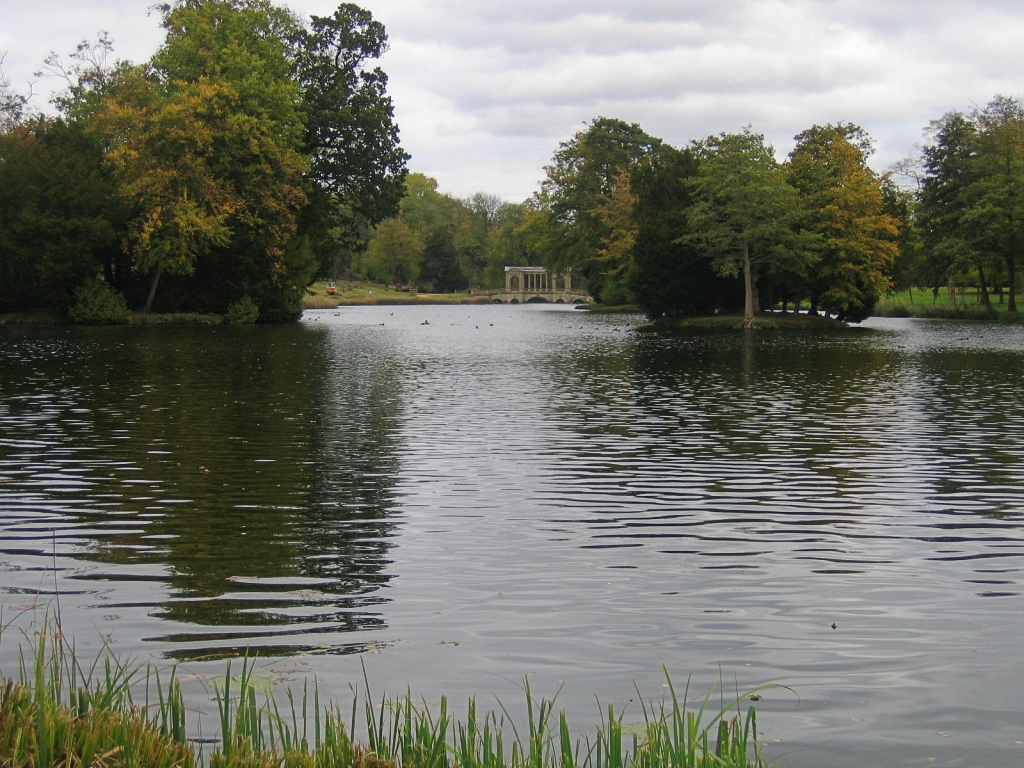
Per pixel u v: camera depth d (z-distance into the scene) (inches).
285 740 209.6
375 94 2999.5
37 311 2518.5
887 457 661.3
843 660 299.6
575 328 2687.0
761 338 2187.5
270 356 1558.8
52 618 329.1
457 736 242.4
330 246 3056.1
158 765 188.9
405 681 279.9
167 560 400.8
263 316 2876.5
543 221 4778.5
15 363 1341.0
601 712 255.0
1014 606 351.9
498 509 500.4
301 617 333.1
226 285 2755.9
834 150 2704.2
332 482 564.1
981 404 967.0
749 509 504.7
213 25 2635.3
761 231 2534.5
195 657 295.4
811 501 524.4
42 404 899.4
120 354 1521.9
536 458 650.8
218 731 242.7
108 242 2393.0
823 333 2411.4
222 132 2423.7
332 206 3100.4
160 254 2384.4
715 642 314.2
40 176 2356.1
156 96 2426.2
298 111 2691.9
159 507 495.8
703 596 361.4
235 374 1230.3
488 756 203.9
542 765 218.7
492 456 657.0
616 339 2146.9
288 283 2842.0
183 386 1071.0
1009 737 248.7
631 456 660.7
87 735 191.8
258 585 368.8
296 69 2925.7
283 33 2918.3
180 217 2343.8
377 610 341.4
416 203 7549.2
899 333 2407.7
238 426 778.8
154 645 305.1
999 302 3826.3
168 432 741.9
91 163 2459.4
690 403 969.5
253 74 2541.8
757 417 865.5
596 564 402.0
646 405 949.8
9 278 2427.4
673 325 2792.8
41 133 2532.0
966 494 544.1
